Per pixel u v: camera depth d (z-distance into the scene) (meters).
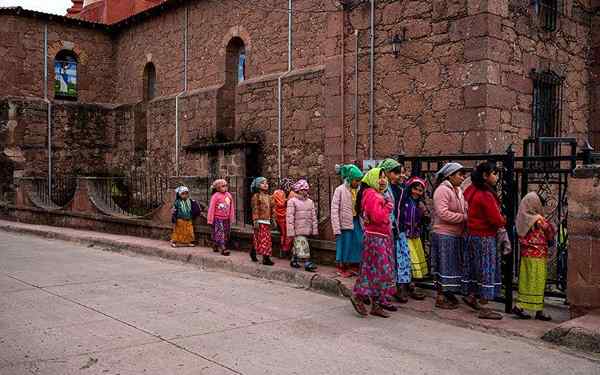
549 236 6.60
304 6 15.18
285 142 15.45
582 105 13.69
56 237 15.30
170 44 20.33
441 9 11.31
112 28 23.22
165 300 7.63
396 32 12.05
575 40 13.37
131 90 22.64
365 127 12.62
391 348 5.63
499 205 6.78
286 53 15.80
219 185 11.10
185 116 19.25
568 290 6.34
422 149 11.62
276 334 6.07
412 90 11.79
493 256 6.67
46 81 22.22
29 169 21.66
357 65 12.76
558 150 12.78
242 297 7.89
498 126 10.91
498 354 5.48
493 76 10.79
